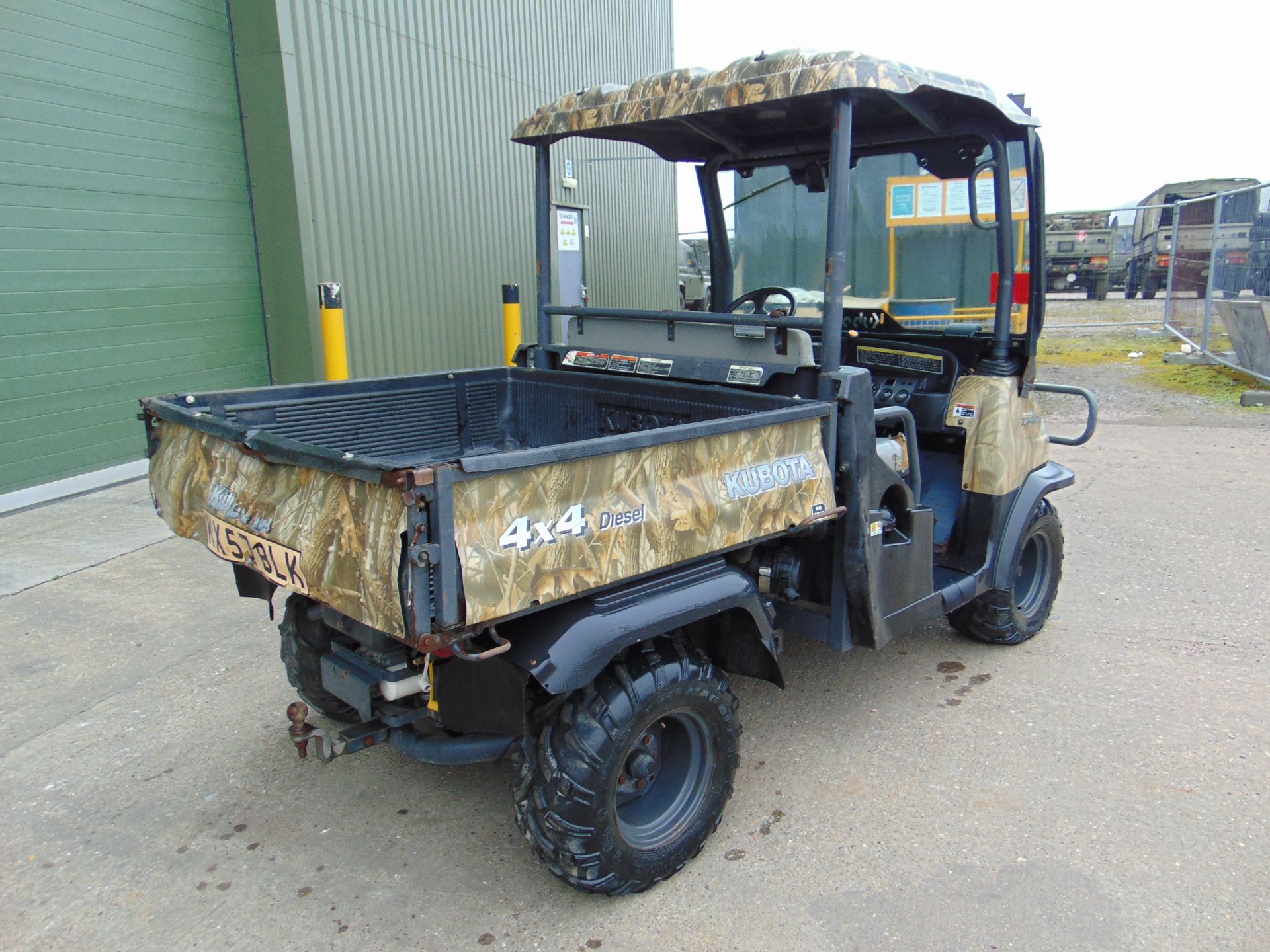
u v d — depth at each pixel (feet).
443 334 30.01
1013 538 12.76
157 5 20.90
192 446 9.20
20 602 14.99
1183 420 30.42
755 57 9.71
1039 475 13.37
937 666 13.20
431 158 28.66
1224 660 13.24
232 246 23.49
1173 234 53.21
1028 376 12.76
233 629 14.19
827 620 10.25
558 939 7.84
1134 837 9.15
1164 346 47.32
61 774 10.37
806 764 10.61
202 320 22.85
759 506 8.70
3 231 18.30
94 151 19.85
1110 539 18.69
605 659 7.45
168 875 8.70
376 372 26.94
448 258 29.86
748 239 15.94
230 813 9.70
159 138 21.27
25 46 18.33
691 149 13.80
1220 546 18.16
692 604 8.20
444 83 29.07
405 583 6.43
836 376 9.54
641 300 44.86
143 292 21.25
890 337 14.12
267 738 11.18
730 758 8.92
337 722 11.44
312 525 7.36
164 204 21.56
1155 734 11.18
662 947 7.72
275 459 7.79
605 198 40.22
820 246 16.24
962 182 16.99
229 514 8.54
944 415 12.88
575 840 7.66
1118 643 13.93
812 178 14.15
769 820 9.52
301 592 7.55
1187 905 8.16
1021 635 13.57
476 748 8.39
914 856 8.89
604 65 40.37
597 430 12.39
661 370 11.71
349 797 10.02
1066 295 92.02
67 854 8.99
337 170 24.85
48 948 7.75
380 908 8.23
